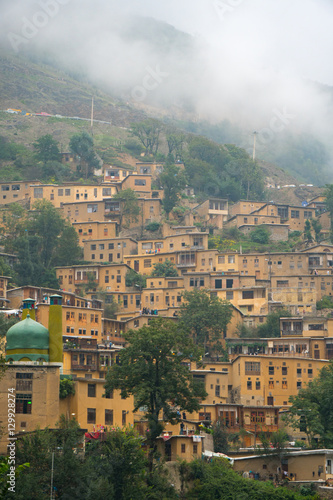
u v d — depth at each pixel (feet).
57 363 253.44
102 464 236.02
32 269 506.07
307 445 313.94
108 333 424.05
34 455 222.28
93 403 274.77
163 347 278.46
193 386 278.87
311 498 259.19
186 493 261.03
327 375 345.10
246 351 425.28
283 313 461.37
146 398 272.31
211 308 433.48
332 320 437.17
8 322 329.11
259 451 289.53
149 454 262.67
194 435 286.05
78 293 496.23
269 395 381.81
